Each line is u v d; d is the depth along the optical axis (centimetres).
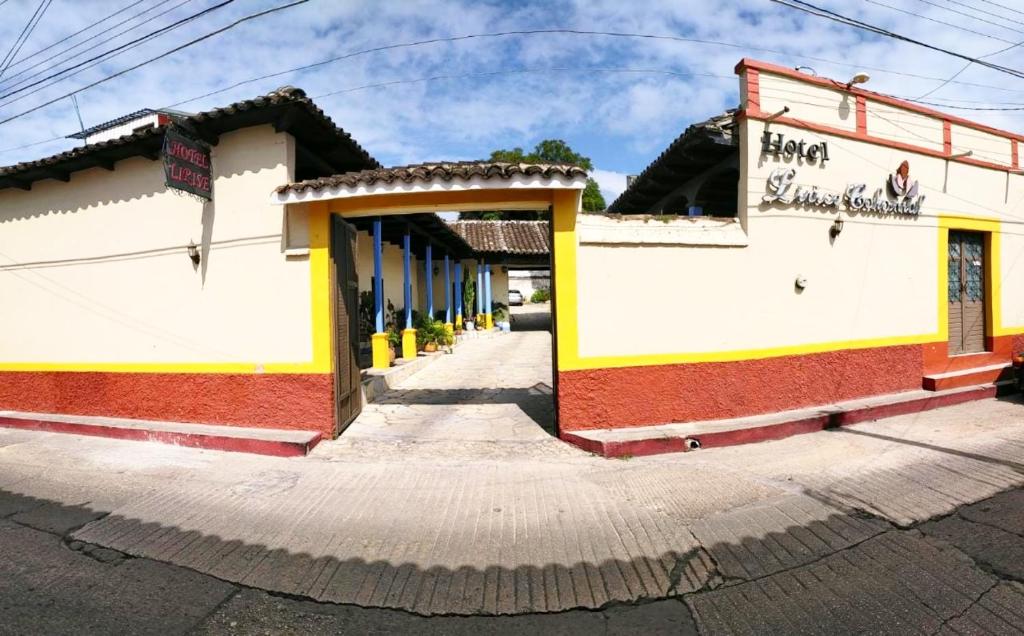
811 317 696
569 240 599
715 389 638
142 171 683
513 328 2338
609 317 609
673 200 927
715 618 289
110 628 283
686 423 627
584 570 341
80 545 379
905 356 780
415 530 400
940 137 815
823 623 282
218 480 509
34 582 330
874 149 744
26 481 510
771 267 667
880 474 496
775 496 449
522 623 290
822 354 701
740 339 650
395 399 845
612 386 609
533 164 570
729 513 418
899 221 772
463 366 1203
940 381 784
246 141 632
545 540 381
